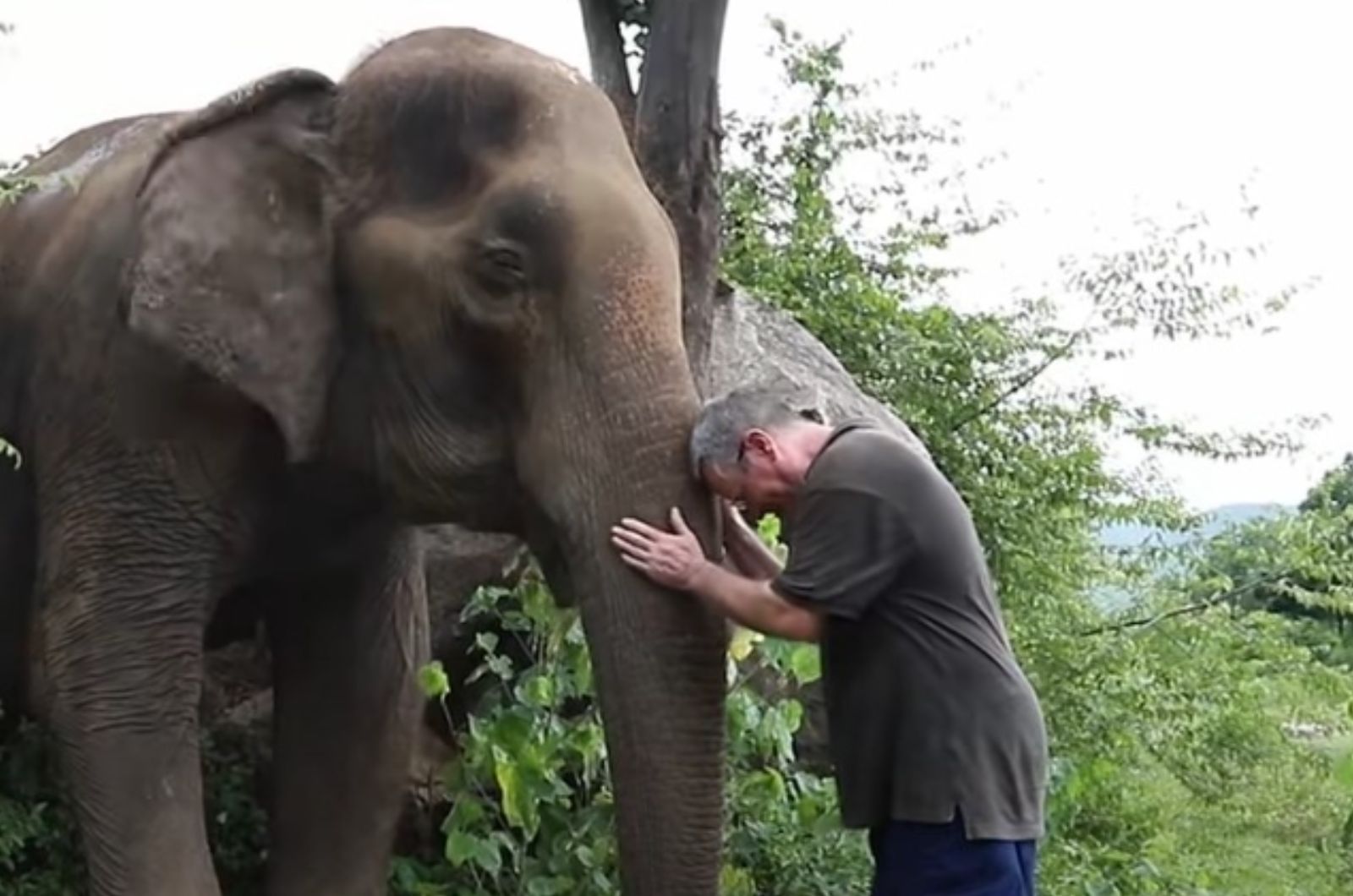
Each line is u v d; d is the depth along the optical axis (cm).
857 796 386
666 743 373
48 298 475
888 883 384
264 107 434
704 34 594
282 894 509
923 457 385
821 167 852
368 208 424
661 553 373
